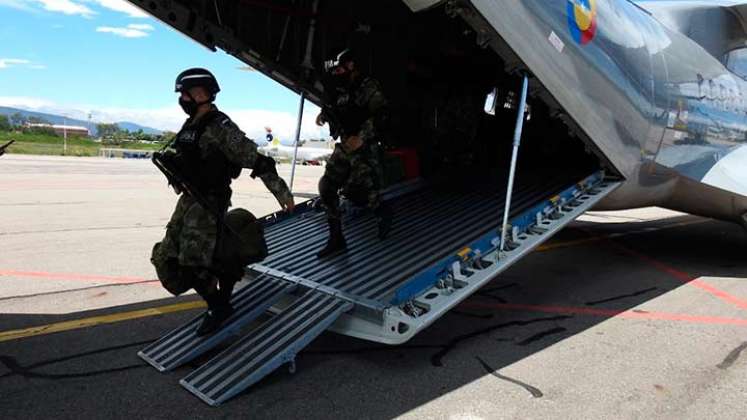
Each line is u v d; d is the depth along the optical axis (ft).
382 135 18.97
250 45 16.39
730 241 27.02
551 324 14.16
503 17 11.04
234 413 9.26
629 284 18.35
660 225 32.19
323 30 18.42
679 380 10.85
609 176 16.15
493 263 12.00
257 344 10.69
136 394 9.84
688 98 18.34
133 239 24.29
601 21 14.37
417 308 10.64
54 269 18.75
